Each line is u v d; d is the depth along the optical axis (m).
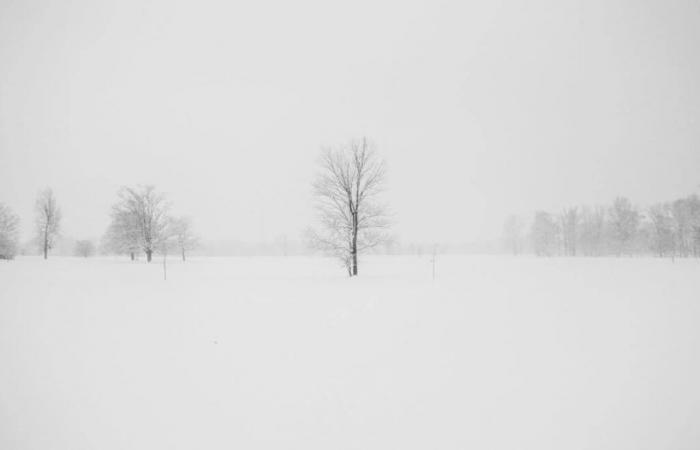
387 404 4.78
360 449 3.80
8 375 5.97
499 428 4.17
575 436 4.01
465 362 6.32
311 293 14.70
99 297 13.74
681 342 7.39
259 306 11.78
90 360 6.67
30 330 8.82
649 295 13.39
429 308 11.12
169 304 12.23
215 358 6.72
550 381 5.47
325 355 6.80
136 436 4.13
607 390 5.16
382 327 8.83
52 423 4.45
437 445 3.85
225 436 4.10
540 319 9.49
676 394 5.02
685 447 3.79
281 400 4.96
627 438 3.97
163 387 5.45
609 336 7.86
